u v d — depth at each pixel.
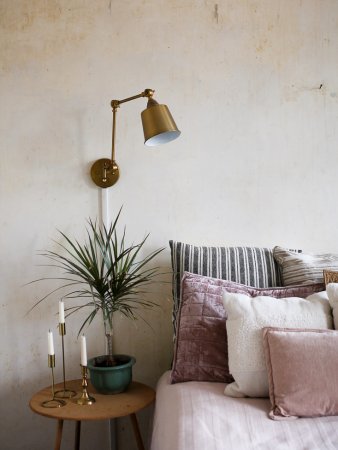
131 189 2.51
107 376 2.11
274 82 2.55
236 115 2.54
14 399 2.49
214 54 2.54
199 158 2.53
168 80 2.52
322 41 2.56
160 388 2.06
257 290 2.12
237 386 1.80
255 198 2.54
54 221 2.49
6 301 2.48
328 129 2.56
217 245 2.53
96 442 2.52
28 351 2.49
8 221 2.48
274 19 2.55
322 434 1.49
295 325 1.83
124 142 2.51
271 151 2.54
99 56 2.51
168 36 2.53
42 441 2.50
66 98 2.50
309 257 2.30
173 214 2.52
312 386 1.61
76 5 2.51
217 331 1.99
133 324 2.52
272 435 1.49
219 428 1.52
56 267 2.49
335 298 1.88
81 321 2.50
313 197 2.56
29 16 2.49
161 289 2.52
